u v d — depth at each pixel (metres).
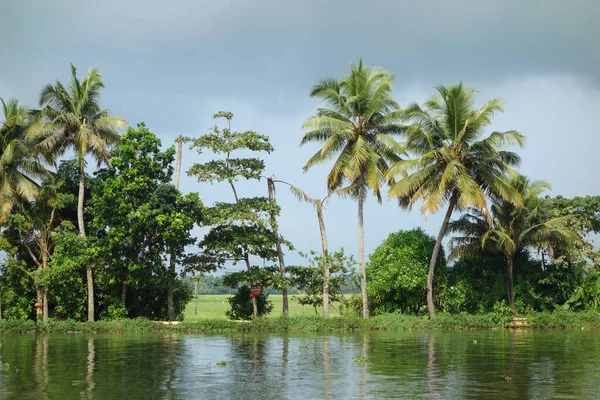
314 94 46.19
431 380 18.52
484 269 47.25
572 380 18.39
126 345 30.75
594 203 49.62
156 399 15.62
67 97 45.59
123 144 44.09
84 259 42.97
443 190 41.66
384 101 45.31
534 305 46.88
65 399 15.66
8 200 43.50
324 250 46.41
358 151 43.88
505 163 44.53
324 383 18.08
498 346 29.11
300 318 42.59
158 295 47.78
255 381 18.52
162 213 42.97
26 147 44.22
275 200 46.69
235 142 44.12
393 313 44.97
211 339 34.66
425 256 46.56
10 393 16.53
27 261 46.31
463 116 43.19
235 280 44.84
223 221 43.66
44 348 29.23
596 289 46.09
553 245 46.22
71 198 45.41
